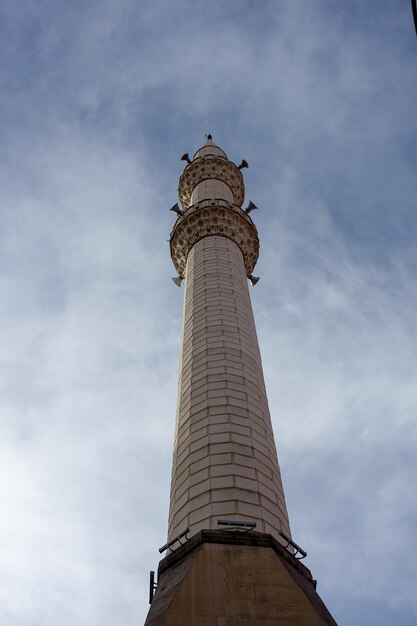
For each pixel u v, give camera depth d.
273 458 22.34
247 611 14.87
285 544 19.12
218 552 16.78
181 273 38.50
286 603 15.23
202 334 27.36
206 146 51.59
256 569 16.25
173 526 20.05
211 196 42.78
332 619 15.70
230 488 19.75
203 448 21.48
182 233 38.38
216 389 23.86
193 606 14.86
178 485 21.17
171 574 16.97
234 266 33.78
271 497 20.28
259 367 26.62
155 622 14.59
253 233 38.75
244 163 50.12
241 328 27.97
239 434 21.86
